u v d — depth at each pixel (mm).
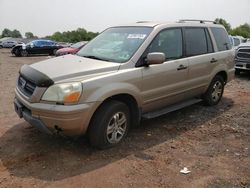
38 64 4883
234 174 4082
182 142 5086
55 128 4180
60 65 4664
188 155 4609
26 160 4285
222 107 7184
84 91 4172
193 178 3957
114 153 4582
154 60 4816
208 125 5934
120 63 4785
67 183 3760
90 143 4609
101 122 4449
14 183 3734
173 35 5727
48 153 4508
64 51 19953
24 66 4938
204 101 7059
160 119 6195
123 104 4707
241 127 5863
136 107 5004
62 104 4082
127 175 3984
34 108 4176
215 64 6746
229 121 6191
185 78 5871
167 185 3783
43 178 3855
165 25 5602
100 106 4484
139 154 4586
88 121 4293
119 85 4551
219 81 7180
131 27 5719
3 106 6875
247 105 7438
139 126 5758
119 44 5312
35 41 26891
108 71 4570
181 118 6297
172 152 4695
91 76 4363
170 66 5449
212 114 6613
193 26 6309
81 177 3900
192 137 5316
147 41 5133
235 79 11398
